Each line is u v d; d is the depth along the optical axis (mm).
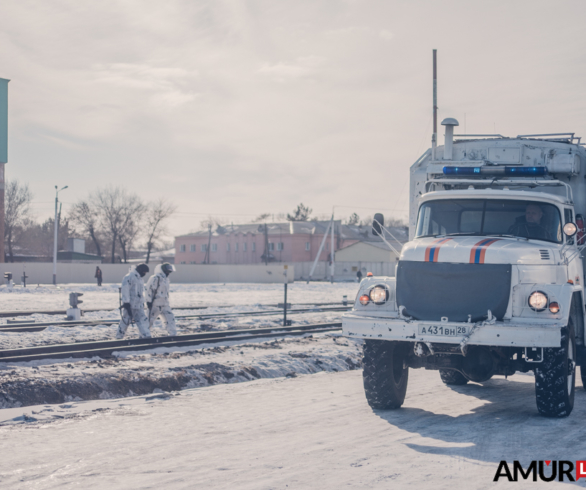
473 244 7492
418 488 4809
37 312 24000
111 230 94750
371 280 7836
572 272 8039
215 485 4875
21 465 5445
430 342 7188
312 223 107750
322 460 5594
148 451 5926
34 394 8617
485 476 5129
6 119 58750
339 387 9859
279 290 52312
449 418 7480
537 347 7172
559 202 8328
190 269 76312
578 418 7406
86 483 4934
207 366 10961
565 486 4906
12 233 99188
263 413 7773
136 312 14250
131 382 9656
